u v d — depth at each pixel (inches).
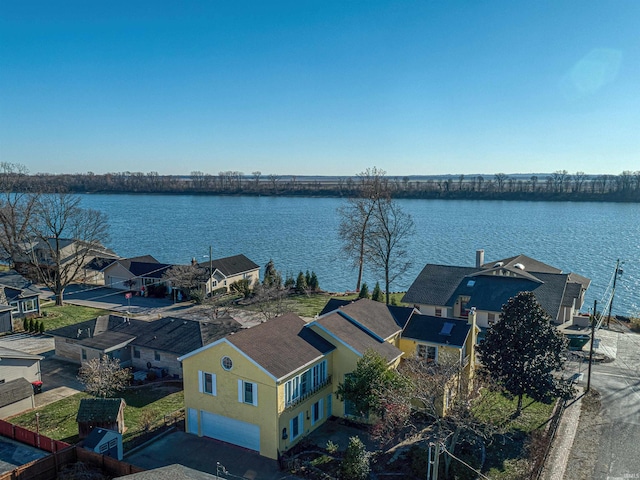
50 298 2512.3
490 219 6289.4
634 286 3053.6
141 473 794.2
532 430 1203.9
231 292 2677.2
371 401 1084.5
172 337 1565.0
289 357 1101.1
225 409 1107.9
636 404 1360.7
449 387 1152.2
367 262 3267.7
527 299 1212.5
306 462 1026.7
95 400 1143.0
